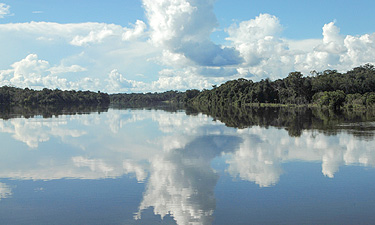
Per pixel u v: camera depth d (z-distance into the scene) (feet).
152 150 112.06
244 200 61.11
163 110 422.00
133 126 193.98
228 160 94.53
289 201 60.29
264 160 93.91
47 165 90.63
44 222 52.44
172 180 74.84
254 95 593.42
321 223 50.98
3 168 87.04
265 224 50.83
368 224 50.44
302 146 115.14
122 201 61.41
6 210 57.52
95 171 83.61
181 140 133.90
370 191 65.46
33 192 66.95
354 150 106.52
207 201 60.85
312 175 77.56
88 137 145.38
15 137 144.97
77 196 64.39
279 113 306.55
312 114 281.95
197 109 454.81
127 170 84.53
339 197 62.18
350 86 491.31
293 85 539.29
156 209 57.47
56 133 159.43
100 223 51.98
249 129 169.37
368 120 210.59
